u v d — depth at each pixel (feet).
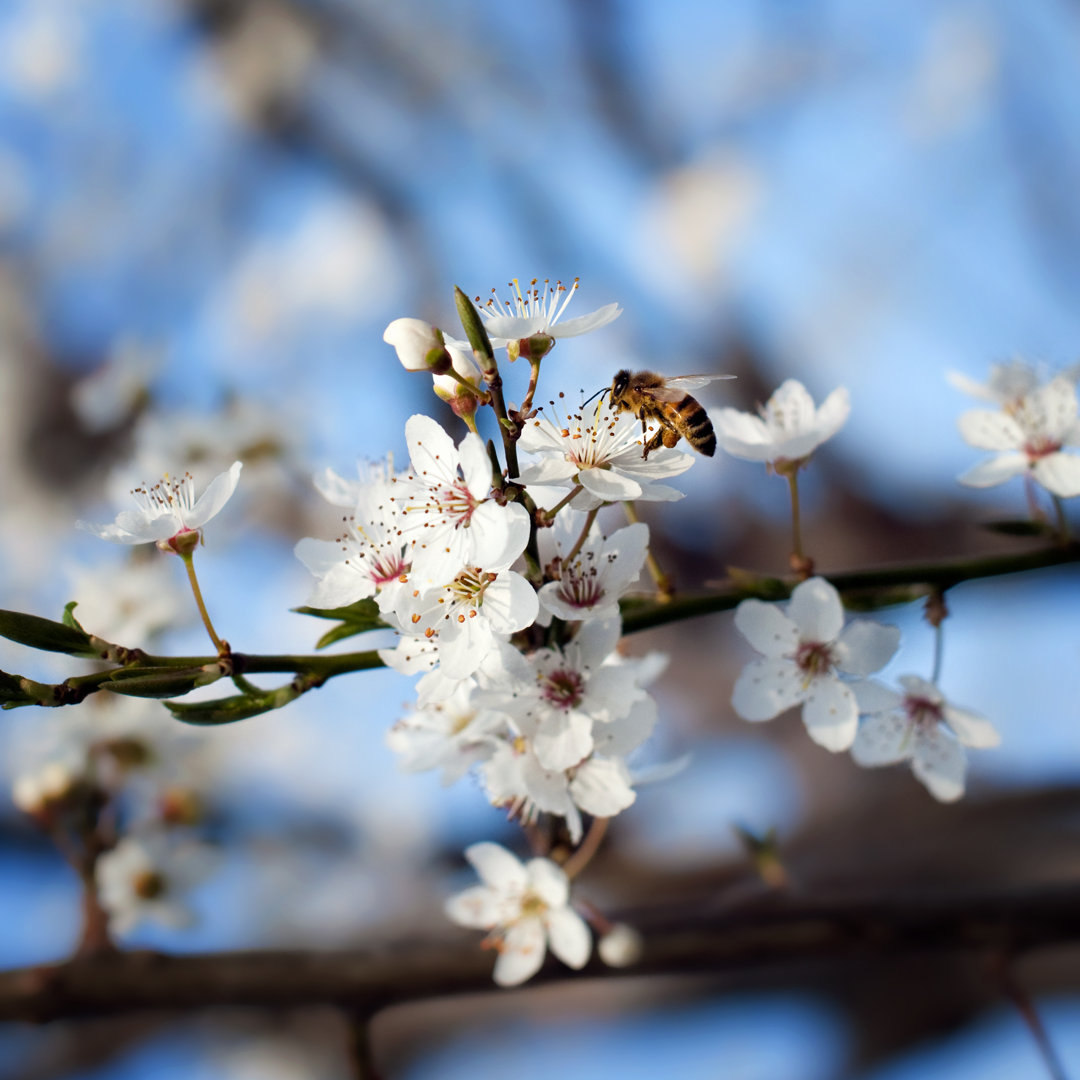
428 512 1.21
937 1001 1.69
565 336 1.24
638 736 1.23
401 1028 1.77
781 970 1.71
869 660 1.27
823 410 1.32
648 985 1.73
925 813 1.77
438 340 1.22
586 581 1.23
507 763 1.24
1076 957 1.67
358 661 1.23
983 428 1.33
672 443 1.38
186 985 1.44
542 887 1.31
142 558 1.54
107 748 1.52
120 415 1.76
